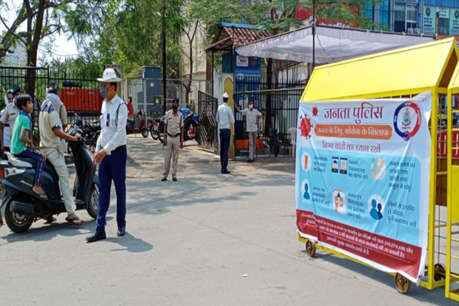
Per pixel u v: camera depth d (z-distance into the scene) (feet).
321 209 20.47
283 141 62.80
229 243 23.29
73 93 59.16
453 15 107.24
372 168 17.84
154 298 16.79
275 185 39.83
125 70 106.63
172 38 82.53
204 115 67.72
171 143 41.91
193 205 32.12
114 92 23.97
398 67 17.25
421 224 16.11
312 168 20.90
